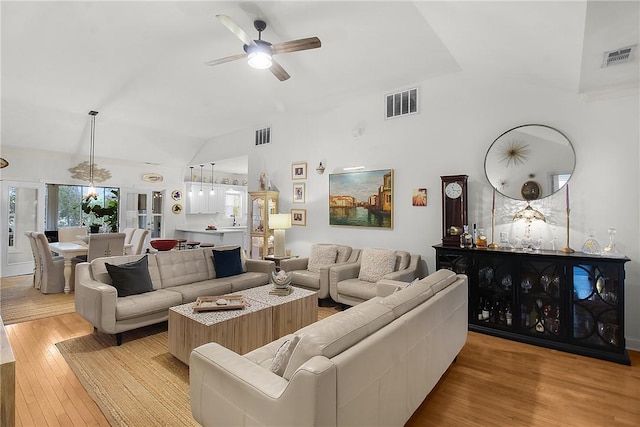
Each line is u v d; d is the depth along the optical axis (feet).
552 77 10.34
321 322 5.84
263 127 20.75
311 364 3.86
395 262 13.62
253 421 4.33
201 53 11.65
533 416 6.76
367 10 9.20
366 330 4.95
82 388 7.79
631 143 10.05
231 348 8.59
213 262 14.40
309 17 9.51
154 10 9.12
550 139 11.33
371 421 4.66
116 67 12.67
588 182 10.68
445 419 6.65
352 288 12.85
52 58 11.83
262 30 9.88
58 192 26.99
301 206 18.61
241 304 9.49
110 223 25.22
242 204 33.24
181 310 9.16
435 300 6.94
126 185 25.25
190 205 28.45
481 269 11.58
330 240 17.33
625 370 8.71
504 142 12.20
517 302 10.77
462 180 12.55
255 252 20.01
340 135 16.96
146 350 9.88
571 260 9.84
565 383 8.05
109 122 20.01
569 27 6.94
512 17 7.56
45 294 16.16
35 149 21.01
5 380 5.22
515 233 11.95
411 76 13.71
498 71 11.67
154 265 12.59
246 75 13.64
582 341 9.72
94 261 11.42
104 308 9.70
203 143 25.39
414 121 14.44
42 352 9.70
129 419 6.64
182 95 15.78
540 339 10.34
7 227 20.18
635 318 10.01
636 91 9.92
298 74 13.50
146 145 23.52
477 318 11.57
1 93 15.11
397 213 14.93
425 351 6.40
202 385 5.14
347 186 16.49
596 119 10.56
